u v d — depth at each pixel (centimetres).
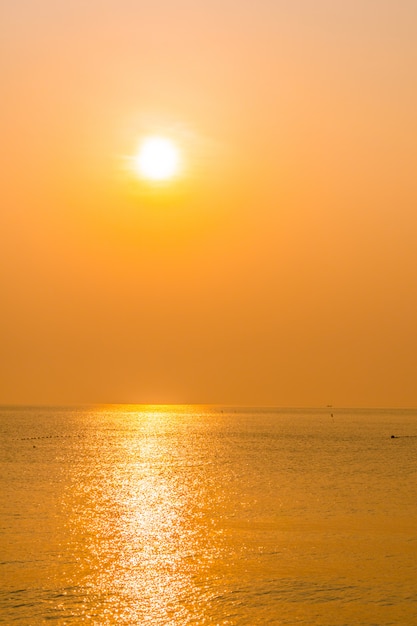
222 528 5084
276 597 3566
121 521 5312
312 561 4181
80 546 4506
